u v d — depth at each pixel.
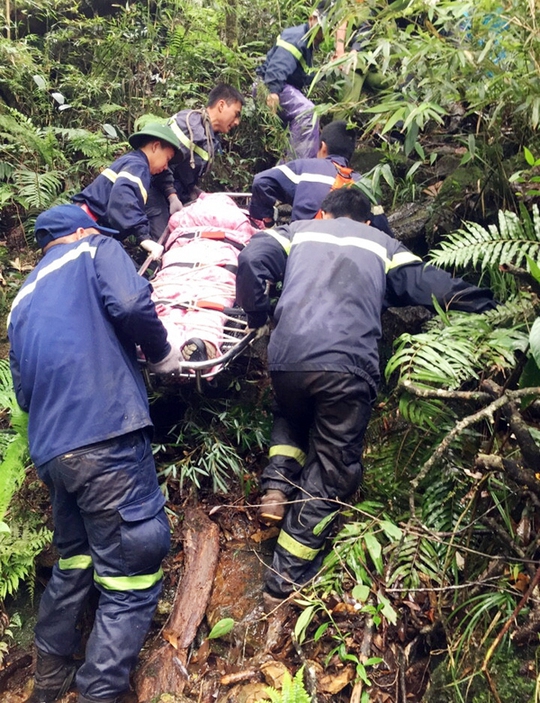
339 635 2.04
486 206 2.99
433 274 2.30
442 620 1.90
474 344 2.06
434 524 2.09
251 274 2.31
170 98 4.42
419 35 2.65
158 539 1.96
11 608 2.37
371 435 2.62
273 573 2.21
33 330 1.98
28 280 2.13
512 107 2.63
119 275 1.98
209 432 2.76
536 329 1.55
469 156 2.64
